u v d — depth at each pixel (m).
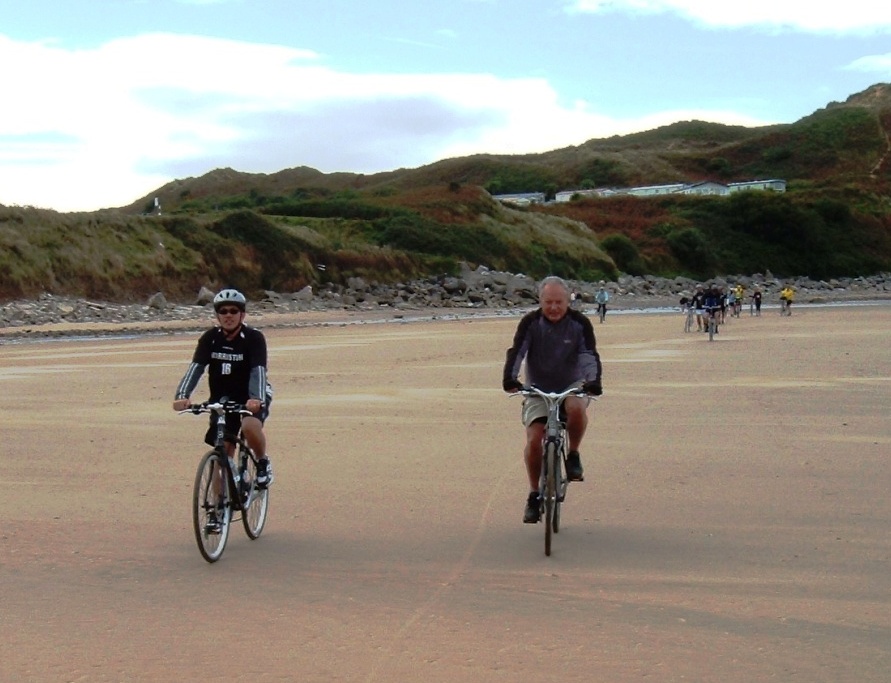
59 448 12.95
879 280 113.88
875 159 174.88
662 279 98.69
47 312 54.94
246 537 8.36
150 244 69.12
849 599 6.44
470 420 15.36
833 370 22.58
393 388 19.91
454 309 68.81
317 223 87.88
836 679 5.09
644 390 19.00
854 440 13.01
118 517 9.05
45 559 7.57
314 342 35.91
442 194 99.56
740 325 45.75
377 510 9.32
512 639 5.70
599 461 11.72
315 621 6.06
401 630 5.88
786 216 118.12
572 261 96.75
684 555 7.60
